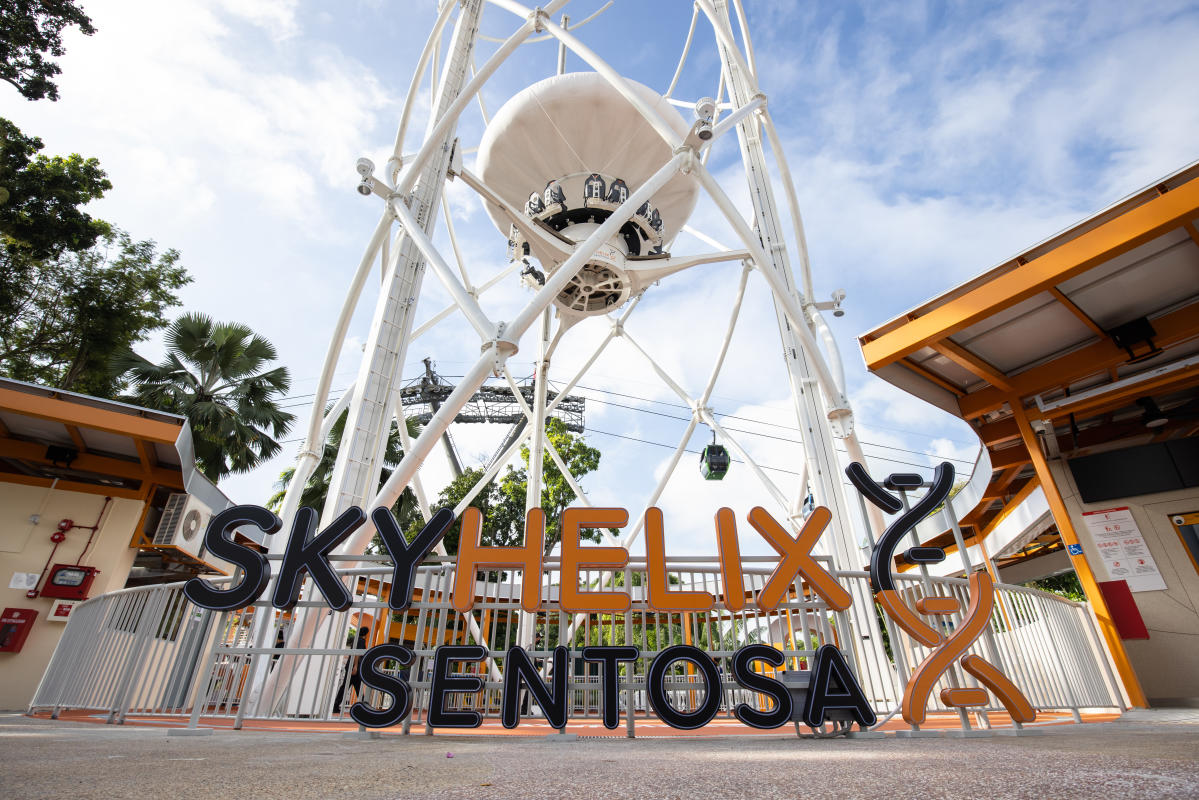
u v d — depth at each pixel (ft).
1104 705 32.96
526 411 88.63
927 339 41.70
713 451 81.56
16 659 49.34
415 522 113.70
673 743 20.12
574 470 122.21
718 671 22.41
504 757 14.30
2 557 52.08
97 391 97.55
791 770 11.32
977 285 40.37
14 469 56.49
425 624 24.34
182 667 28.78
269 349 98.32
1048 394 47.67
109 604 33.06
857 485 25.79
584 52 50.19
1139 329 40.78
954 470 25.61
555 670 22.57
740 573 24.20
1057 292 38.32
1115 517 42.98
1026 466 61.67
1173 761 10.80
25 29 57.57
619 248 69.87
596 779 10.34
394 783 9.73
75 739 17.16
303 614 34.99
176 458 57.93
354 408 46.29
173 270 105.50
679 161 46.88
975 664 22.88
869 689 43.42
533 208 73.00
